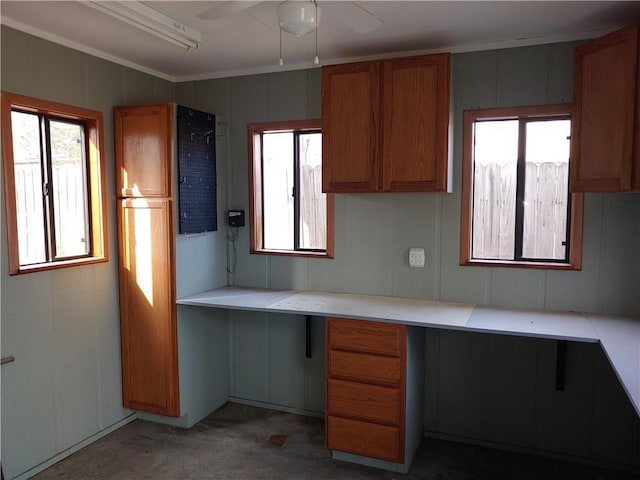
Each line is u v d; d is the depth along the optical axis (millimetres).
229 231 3652
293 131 3482
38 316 2729
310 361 3510
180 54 3133
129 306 3256
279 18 1830
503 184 2996
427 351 3150
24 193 2736
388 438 2742
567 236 2893
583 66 2438
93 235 3131
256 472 2787
